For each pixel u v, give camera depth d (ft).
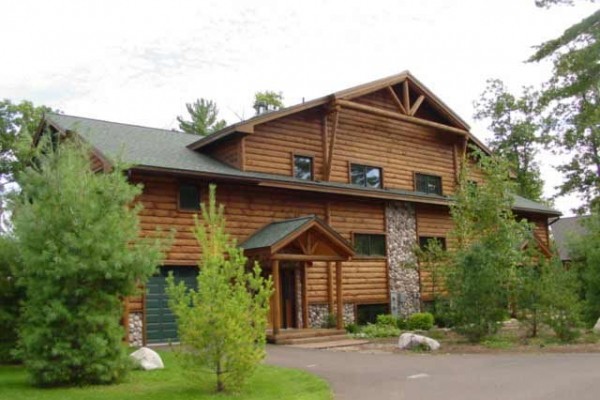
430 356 41.27
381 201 68.74
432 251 64.03
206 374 29.12
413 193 71.26
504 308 50.03
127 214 32.76
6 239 37.65
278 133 61.62
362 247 66.28
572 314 47.37
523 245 62.75
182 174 50.29
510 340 48.26
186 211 52.60
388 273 67.77
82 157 33.96
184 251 52.01
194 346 27.99
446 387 28.78
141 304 49.60
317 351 45.70
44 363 29.60
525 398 25.50
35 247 30.83
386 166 71.10
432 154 76.69
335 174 65.72
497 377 31.27
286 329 56.70
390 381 31.04
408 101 72.02
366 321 65.21
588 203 112.78
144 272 31.99
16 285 34.55
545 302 48.11
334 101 63.67
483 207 52.29
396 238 69.51
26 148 36.19
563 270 50.57
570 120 111.04
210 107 130.41
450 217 76.07
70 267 29.86
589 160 111.14
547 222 90.02
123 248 31.81
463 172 59.98
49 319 29.60
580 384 28.30
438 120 78.23
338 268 56.65
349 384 30.50
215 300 28.02
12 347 38.11
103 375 30.27
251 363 28.17
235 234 55.57
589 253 56.29
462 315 49.55
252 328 28.73
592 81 62.23
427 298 70.74
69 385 30.30
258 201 58.03
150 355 36.04
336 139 66.49
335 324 59.06
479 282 48.49
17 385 30.63
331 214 63.77
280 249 51.83
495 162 54.80
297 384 30.14
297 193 61.31
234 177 53.06
